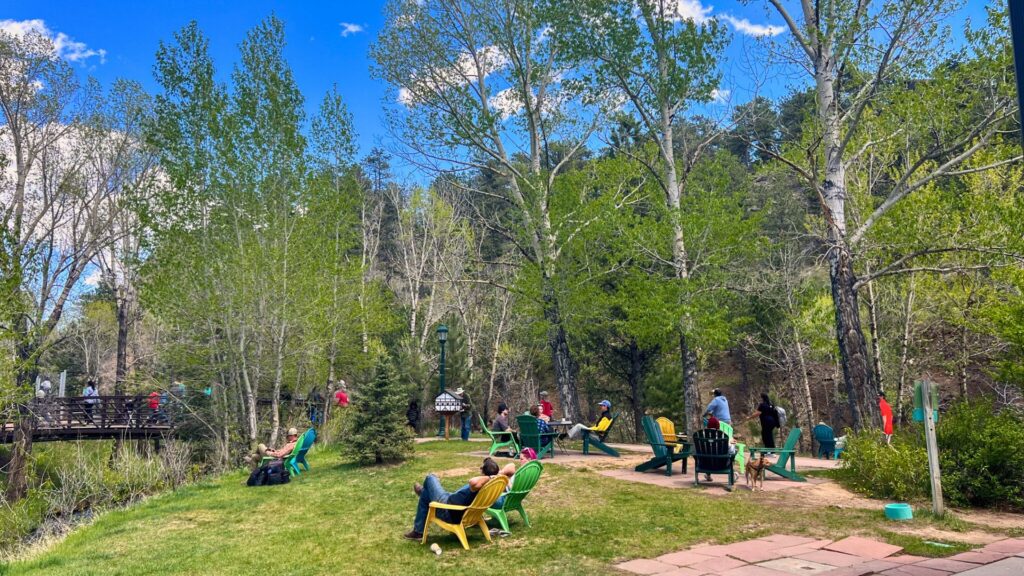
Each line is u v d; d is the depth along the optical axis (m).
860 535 7.21
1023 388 15.66
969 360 23.27
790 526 7.70
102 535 9.07
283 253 18.70
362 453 13.45
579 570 6.02
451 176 22.75
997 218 14.97
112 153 26.33
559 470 12.04
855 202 20.56
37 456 20.47
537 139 21.81
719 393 13.70
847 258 14.99
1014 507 8.98
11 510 14.68
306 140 19.00
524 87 21.30
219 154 18.36
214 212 18.67
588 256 20.81
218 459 19.67
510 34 20.81
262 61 18.92
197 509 10.34
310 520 8.96
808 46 15.80
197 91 18.50
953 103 14.28
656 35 18.34
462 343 30.03
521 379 39.38
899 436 11.22
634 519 8.09
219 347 20.20
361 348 28.19
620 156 22.28
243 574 6.49
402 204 39.34
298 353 20.56
